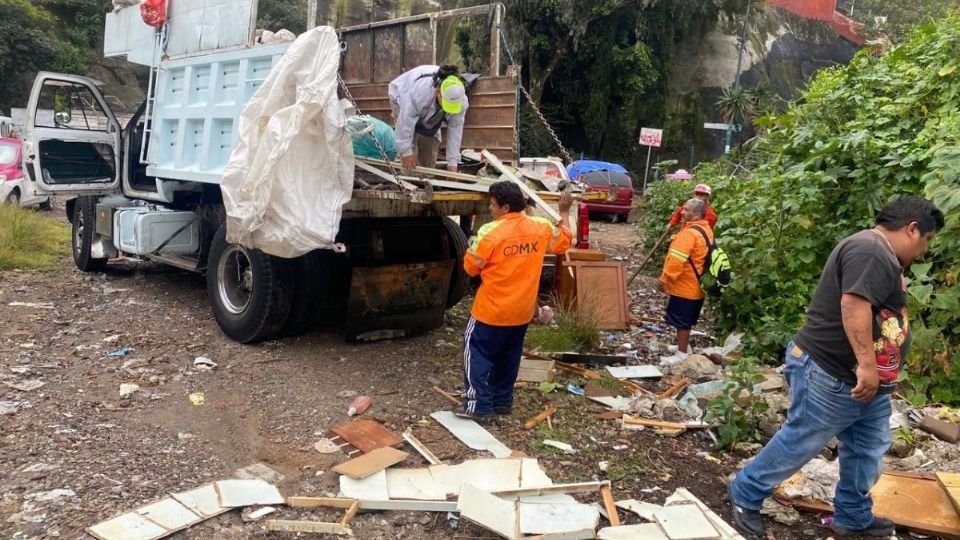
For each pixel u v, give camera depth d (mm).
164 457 3787
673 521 3254
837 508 3420
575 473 3865
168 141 6621
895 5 39906
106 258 8141
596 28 29047
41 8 30891
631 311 7852
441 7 28375
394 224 5852
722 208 7480
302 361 5395
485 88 6586
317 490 3543
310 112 4551
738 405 4562
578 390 5055
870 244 2947
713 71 34625
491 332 4270
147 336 5848
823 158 6152
